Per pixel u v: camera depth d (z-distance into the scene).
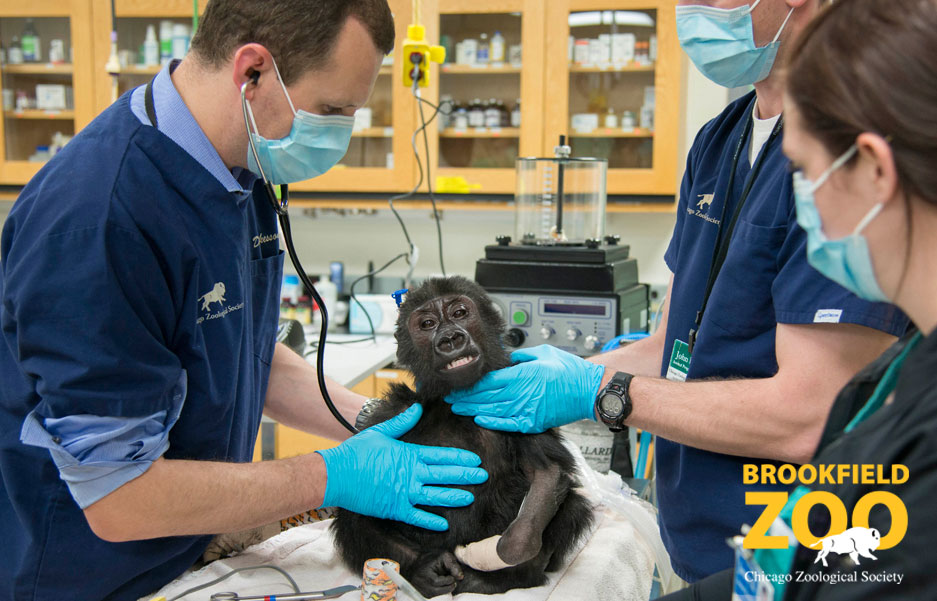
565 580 1.45
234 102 1.36
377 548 1.48
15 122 4.18
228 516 1.28
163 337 1.33
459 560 1.45
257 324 1.67
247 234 1.57
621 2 3.68
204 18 1.37
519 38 3.84
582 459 1.92
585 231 3.26
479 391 1.54
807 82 0.80
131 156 1.29
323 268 4.53
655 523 1.78
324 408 1.83
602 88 3.82
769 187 1.44
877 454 0.75
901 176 0.74
